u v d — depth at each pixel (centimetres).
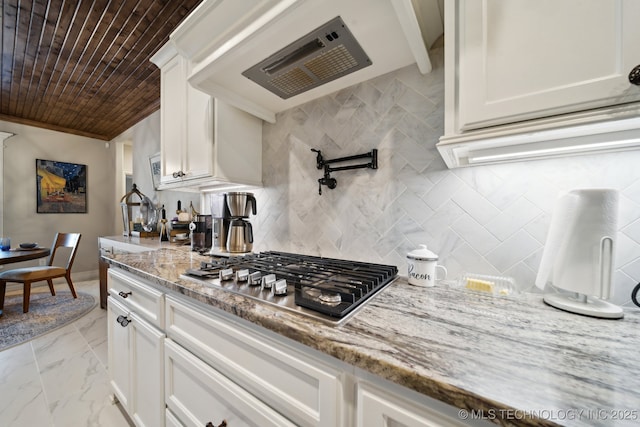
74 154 395
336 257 131
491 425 37
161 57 177
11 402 142
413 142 109
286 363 59
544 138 65
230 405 72
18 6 157
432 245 104
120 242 232
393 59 106
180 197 266
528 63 59
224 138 146
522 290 87
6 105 301
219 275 91
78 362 180
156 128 309
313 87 128
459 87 68
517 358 45
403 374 41
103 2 155
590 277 66
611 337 54
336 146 132
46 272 282
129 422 129
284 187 155
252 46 95
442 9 87
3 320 239
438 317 62
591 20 53
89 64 217
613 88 51
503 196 90
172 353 89
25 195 353
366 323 58
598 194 67
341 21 84
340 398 51
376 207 118
